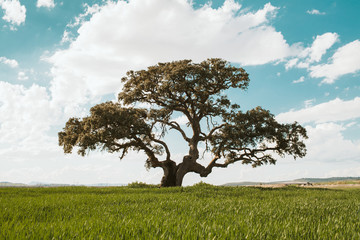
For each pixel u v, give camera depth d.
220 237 3.13
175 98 31.62
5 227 3.67
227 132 29.72
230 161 31.66
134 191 16.08
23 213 5.59
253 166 32.72
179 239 3.03
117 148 30.88
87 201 8.56
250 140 30.12
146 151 31.55
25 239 3.05
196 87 31.55
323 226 4.04
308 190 20.12
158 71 31.08
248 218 4.71
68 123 31.75
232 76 32.09
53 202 8.12
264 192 16.81
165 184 31.06
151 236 3.14
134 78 31.95
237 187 19.17
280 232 3.53
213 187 18.12
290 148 31.09
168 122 32.44
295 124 31.78
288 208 7.01
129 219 4.55
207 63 31.88
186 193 14.46
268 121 30.73
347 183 52.75
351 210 6.96
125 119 28.28
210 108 30.69
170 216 5.10
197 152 32.75
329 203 8.98
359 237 3.28
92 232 3.30
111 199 9.33
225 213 5.81
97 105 29.45
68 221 4.56
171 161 32.41
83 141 27.12
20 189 16.22
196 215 5.42
